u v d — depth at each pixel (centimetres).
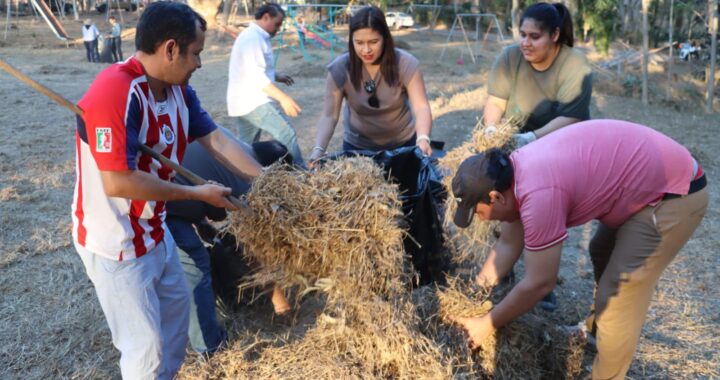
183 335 282
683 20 1792
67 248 469
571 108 338
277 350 268
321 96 1185
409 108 402
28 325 360
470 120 923
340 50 2206
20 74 204
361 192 266
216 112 993
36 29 2859
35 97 1105
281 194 268
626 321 263
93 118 216
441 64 1727
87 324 362
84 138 228
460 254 337
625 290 258
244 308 364
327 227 261
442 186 336
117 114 217
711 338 361
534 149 246
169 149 248
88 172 232
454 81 1393
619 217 254
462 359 266
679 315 386
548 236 235
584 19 1565
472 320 270
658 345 353
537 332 297
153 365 252
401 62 378
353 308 264
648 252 252
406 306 264
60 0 3669
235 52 530
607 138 247
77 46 2236
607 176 243
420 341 254
